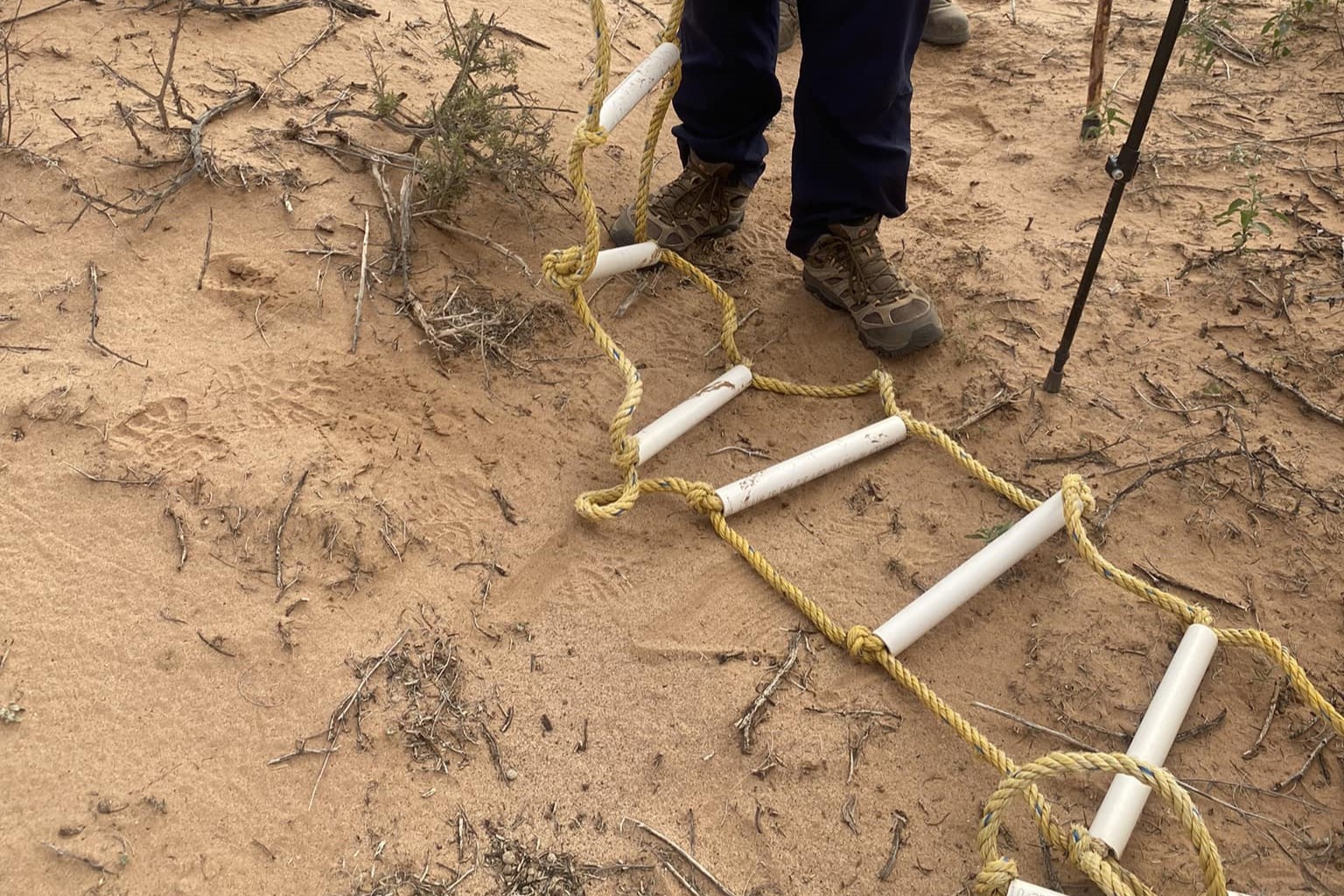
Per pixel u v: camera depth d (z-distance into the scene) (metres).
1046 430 2.45
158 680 1.79
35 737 1.69
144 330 2.29
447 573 2.04
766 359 2.61
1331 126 3.47
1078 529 2.00
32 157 2.56
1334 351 2.63
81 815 1.62
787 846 1.72
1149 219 3.08
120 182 2.57
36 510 1.96
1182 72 3.79
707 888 1.66
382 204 2.69
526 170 2.83
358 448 2.19
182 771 1.70
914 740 1.87
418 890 1.62
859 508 2.28
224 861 1.61
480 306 2.54
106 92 2.81
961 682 1.97
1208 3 4.14
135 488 2.02
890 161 2.36
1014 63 3.84
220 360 2.27
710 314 2.71
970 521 2.26
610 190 3.00
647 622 2.02
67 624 1.83
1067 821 1.77
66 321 2.28
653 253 2.49
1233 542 2.21
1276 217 3.07
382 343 2.40
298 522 2.03
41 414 2.09
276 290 2.43
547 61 3.43
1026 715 1.92
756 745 1.84
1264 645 1.90
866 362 2.62
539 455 2.28
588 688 1.90
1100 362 2.62
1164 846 1.74
